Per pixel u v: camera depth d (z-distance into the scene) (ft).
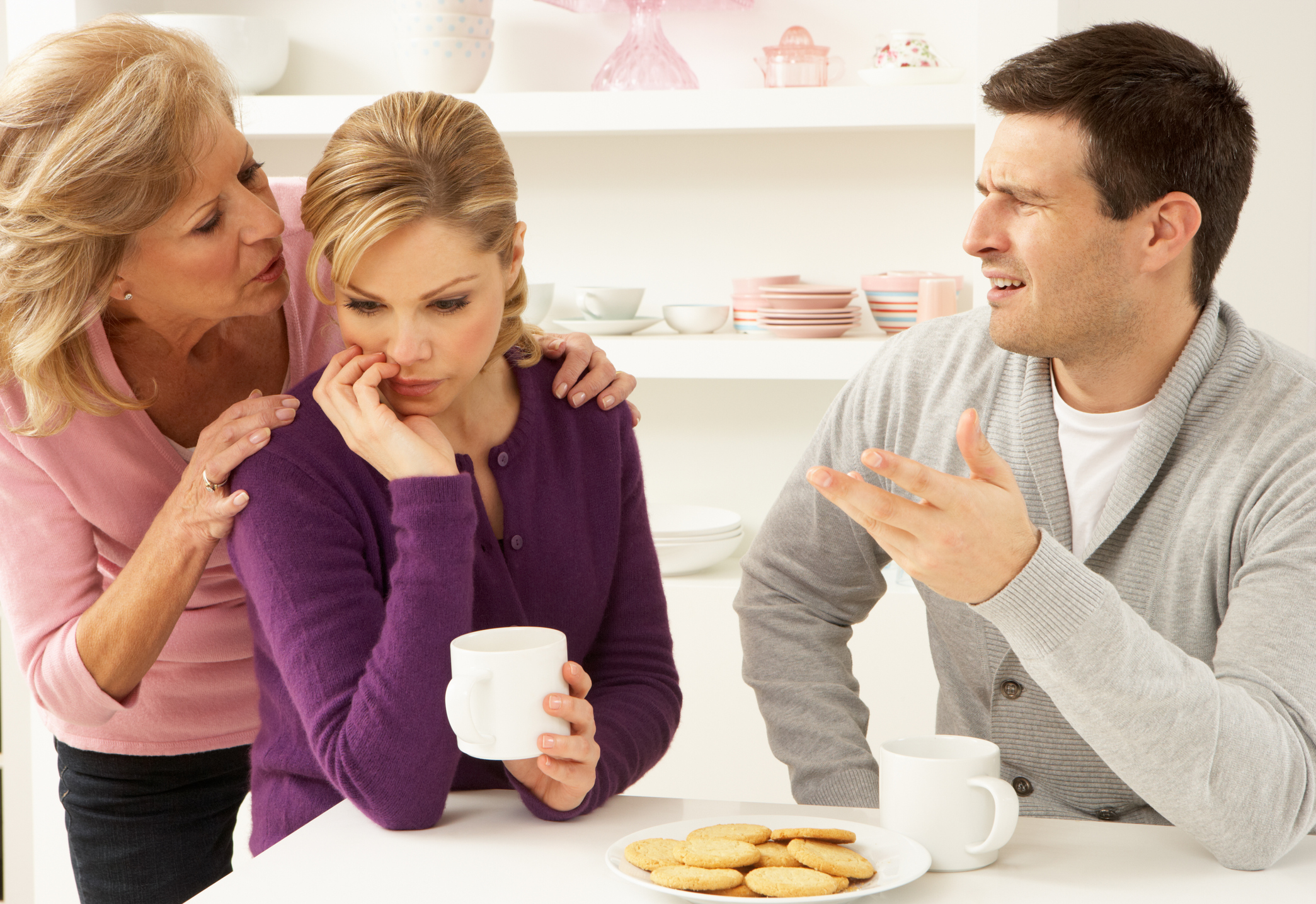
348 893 2.76
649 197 8.23
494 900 2.72
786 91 7.28
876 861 2.79
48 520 4.07
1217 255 3.61
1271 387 3.62
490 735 2.87
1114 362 3.69
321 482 3.47
